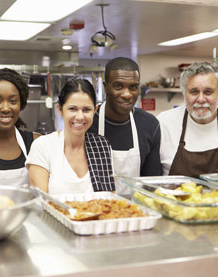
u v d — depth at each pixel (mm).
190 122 2402
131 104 2168
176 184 1752
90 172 1934
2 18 3256
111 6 3402
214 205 1405
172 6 3432
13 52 5957
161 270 1081
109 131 2281
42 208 1620
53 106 5312
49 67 5109
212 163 2314
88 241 1232
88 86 1848
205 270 1123
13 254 1126
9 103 2238
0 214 1136
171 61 7105
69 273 1011
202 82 2209
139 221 1322
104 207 1415
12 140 2314
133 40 5289
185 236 1294
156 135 2404
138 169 2334
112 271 1040
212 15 3820
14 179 2246
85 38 5016
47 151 1923
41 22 3402
